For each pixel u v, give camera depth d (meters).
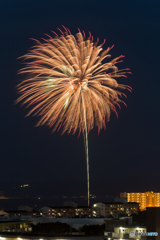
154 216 89.56
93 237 88.69
